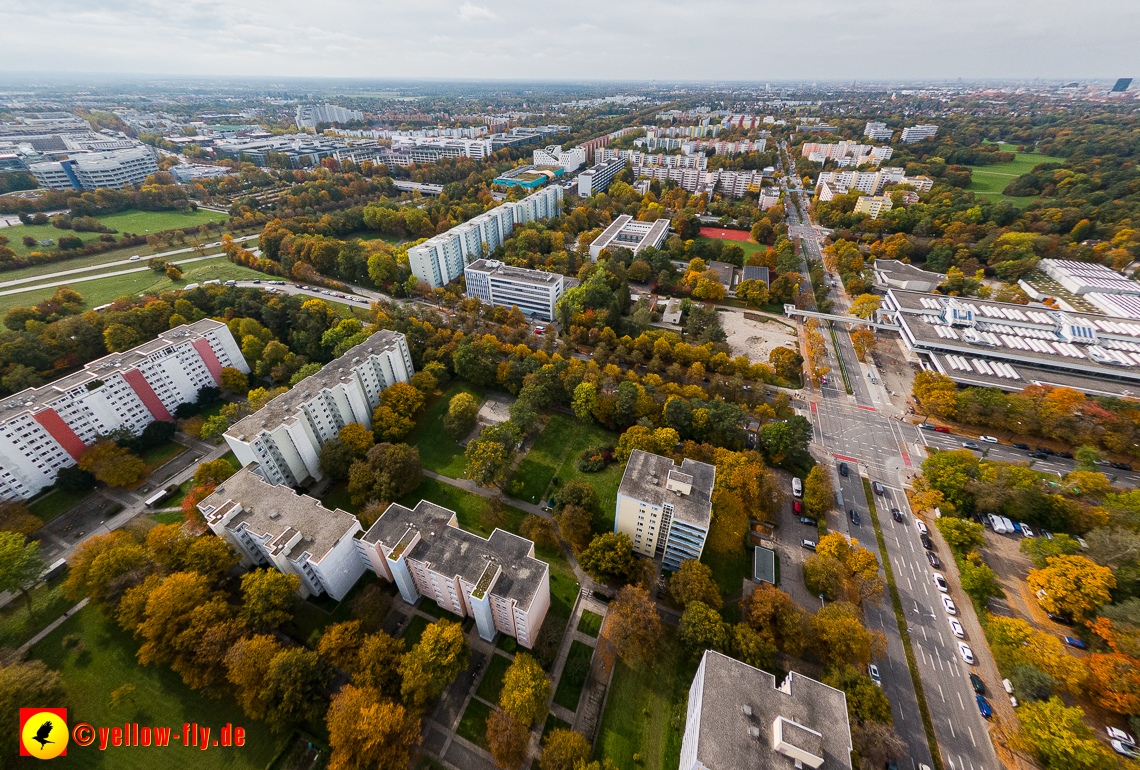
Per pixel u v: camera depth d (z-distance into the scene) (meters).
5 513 129.38
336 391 155.25
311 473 151.75
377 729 83.69
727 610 117.44
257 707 93.75
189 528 129.00
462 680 104.00
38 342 177.62
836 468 158.00
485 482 141.88
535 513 142.50
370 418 175.00
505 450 145.88
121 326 187.88
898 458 161.75
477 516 140.88
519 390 183.62
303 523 115.12
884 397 190.00
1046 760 89.12
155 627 97.69
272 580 106.38
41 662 96.38
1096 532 117.88
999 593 119.56
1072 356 192.38
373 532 114.38
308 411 148.38
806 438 152.75
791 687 81.75
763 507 136.00
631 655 101.25
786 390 193.38
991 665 106.75
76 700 99.06
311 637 110.62
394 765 83.81
